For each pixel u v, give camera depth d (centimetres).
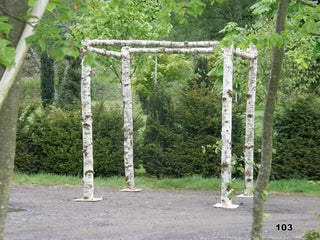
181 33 3562
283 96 1550
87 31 1584
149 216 714
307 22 370
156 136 1341
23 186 1090
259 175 376
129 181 1086
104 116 1345
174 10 351
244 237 562
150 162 1334
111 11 1482
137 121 1380
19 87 308
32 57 3834
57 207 791
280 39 338
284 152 1260
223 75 909
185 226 631
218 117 1286
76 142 1309
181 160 1293
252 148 1028
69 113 1353
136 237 554
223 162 861
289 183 1197
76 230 592
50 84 2558
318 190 1134
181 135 1313
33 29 283
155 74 2250
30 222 641
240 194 1046
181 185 1177
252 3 3325
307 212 803
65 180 1205
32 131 1321
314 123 1276
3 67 291
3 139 300
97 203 858
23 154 1301
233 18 3422
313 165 1246
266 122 371
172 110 1338
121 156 1325
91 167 903
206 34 3509
